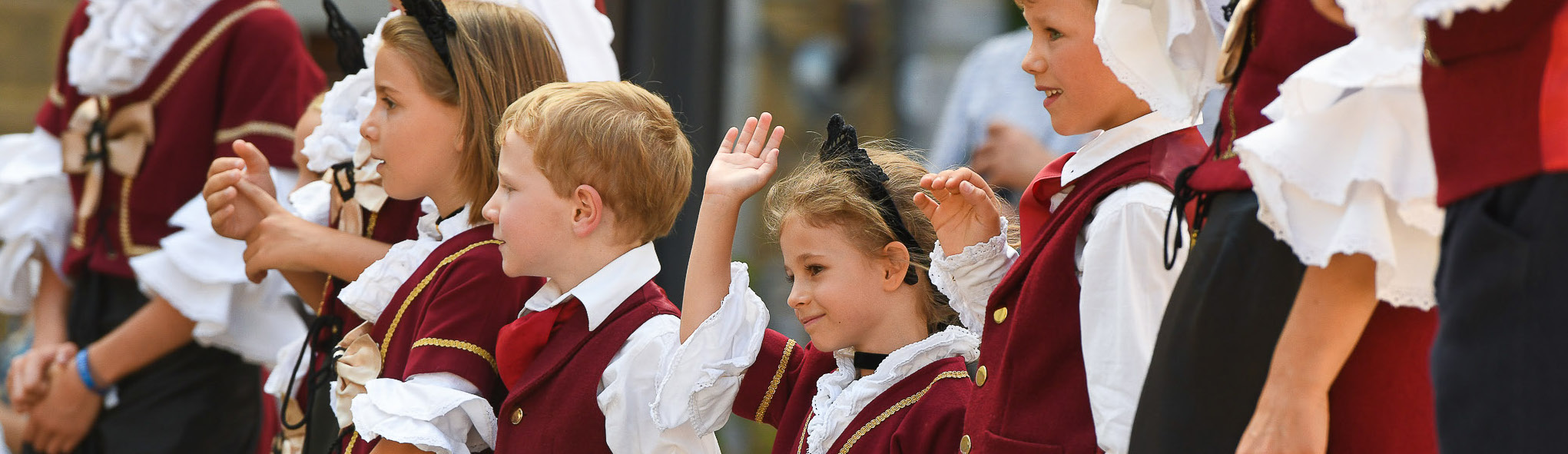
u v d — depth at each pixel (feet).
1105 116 21.63
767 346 26.55
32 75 77.10
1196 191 18.80
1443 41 14.66
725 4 52.29
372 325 29.32
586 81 29.78
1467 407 14.17
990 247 23.66
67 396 41.06
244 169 32.78
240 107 40.09
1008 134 49.52
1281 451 16.72
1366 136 15.72
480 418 26.37
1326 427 16.88
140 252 40.98
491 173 28.58
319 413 31.27
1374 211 15.57
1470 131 14.43
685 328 24.73
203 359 41.70
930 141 89.10
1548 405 13.56
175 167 40.60
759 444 59.62
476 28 28.96
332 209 33.91
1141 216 19.79
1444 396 14.47
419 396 25.84
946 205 24.30
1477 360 14.12
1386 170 15.48
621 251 26.53
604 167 25.70
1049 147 55.57
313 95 41.75
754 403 26.37
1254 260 17.34
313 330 31.91
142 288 40.75
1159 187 20.16
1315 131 15.94
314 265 31.01
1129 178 20.56
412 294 28.04
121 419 41.45
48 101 44.52
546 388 25.64
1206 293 17.61
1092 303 19.83
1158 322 19.39
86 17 43.29
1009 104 57.16
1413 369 18.01
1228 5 19.43
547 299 26.96
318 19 58.29
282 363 34.45
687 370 24.13
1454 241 14.61
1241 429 17.28
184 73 40.34
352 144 33.06
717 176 25.31
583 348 25.67
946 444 22.82
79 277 42.78
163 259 39.42
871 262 24.09
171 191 40.70
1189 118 20.13
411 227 32.86
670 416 24.09
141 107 40.60
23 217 42.98
